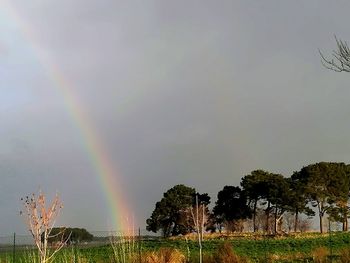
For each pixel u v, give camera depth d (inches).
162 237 2561.5
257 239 2310.5
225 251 1053.2
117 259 1040.2
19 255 932.0
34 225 507.5
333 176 3275.1
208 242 2076.8
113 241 1101.1
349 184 3358.8
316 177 3243.1
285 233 2701.8
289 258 1302.9
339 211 3277.6
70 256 1017.5
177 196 3093.0
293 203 3248.0
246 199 3481.8
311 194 3250.5
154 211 3100.4
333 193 3267.7
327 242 2065.7
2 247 1010.7
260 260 1270.9
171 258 1063.0
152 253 1075.9
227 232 2945.4
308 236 2442.2
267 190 3299.7
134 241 1123.3
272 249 1803.6
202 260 1045.8
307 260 1221.7
